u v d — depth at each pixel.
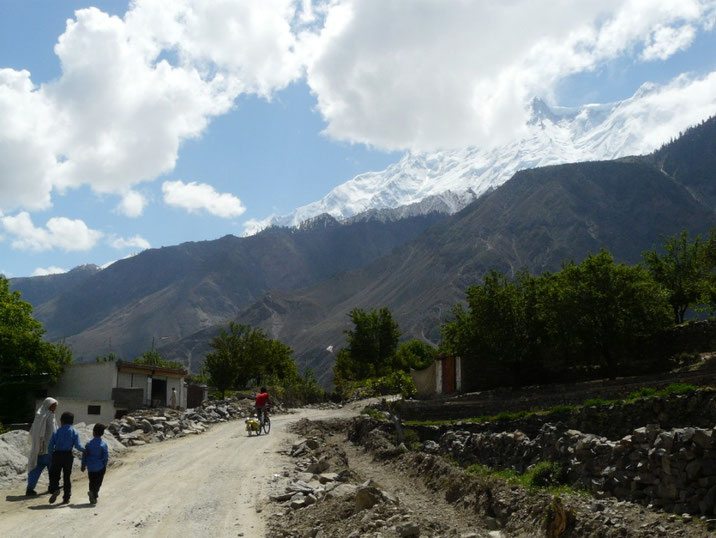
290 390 64.62
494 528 14.19
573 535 12.20
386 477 22.62
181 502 15.46
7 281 47.28
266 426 32.44
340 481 18.16
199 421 36.31
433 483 19.52
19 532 12.56
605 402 25.45
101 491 16.84
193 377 70.62
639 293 36.34
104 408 43.78
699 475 12.65
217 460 22.36
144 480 18.50
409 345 81.88
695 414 21.52
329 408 55.81
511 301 41.38
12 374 44.94
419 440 31.25
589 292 36.56
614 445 15.29
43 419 16.48
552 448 18.61
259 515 14.27
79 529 12.84
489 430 29.17
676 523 11.81
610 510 12.95
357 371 81.31
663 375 31.00
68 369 46.84
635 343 37.56
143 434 28.81
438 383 44.34
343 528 12.59
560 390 34.84
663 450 13.43
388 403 42.38
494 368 42.97
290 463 21.89
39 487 17.39
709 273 47.56
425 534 12.24
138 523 13.36
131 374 48.16
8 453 18.86
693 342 35.66
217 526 13.23
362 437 32.38
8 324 44.72
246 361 66.38
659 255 50.12
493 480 16.47
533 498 14.09
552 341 39.72
